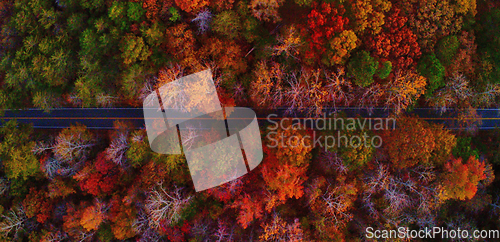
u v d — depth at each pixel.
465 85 25.97
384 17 24.59
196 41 25.28
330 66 25.73
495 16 26.06
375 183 24.55
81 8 26.41
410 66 25.39
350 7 24.28
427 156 24.14
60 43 26.22
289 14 25.61
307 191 25.14
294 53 25.27
